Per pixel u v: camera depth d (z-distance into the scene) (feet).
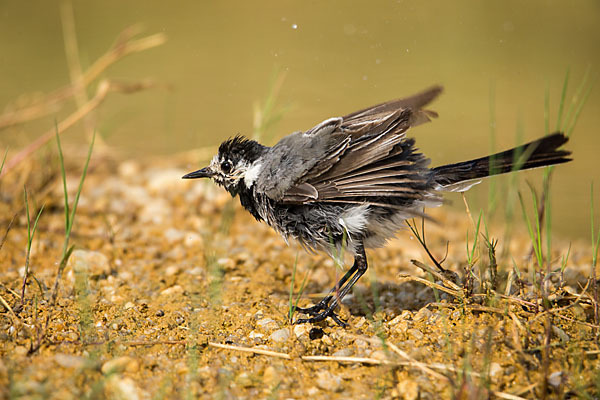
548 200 29.78
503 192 40.86
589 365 24.81
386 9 78.64
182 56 70.38
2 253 36.83
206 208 45.91
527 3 82.84
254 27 77.10
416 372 24.50
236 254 38.99
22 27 77.30
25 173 44.57
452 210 51.11
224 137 55.42
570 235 46.60
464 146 54.80
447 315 28.25
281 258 38.73
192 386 23.48
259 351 26.22
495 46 71.67
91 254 35.42
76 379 23.15
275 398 23.21
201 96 62.34
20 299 30.58
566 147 56.49
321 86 62.08
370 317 29.60
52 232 40.32
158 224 43.52
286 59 67.77
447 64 66.85
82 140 55.77
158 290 33.68
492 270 29.12
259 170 31.22
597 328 27.07
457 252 41.45
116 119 58.03
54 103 52.65
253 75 65.67
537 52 71.15
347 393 23.62
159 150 54.49
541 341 25.70
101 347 26.14
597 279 32.32
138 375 24.13
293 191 29.32
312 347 26.66
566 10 81.71
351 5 80.53
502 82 65.26
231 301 32.27
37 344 25.41
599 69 67.51
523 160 30.32
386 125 29.60
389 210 29.96
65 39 73.31
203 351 26.48
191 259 38.32
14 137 55.16
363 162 28.86
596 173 53.83
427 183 30.09
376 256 40.01
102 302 31.35
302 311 30.76
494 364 24.45
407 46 70.28
